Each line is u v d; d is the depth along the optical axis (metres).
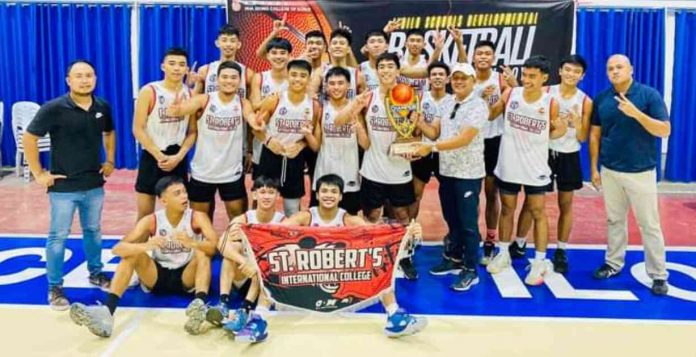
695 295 3.91
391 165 4.06
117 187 7.23
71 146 3.60
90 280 3.98
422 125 4.00
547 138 4.03
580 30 7.85
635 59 7.96
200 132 4.09
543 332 3.36
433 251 4.93
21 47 8.10
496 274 4.31
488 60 4.52
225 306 3.38
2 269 4.30
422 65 4.88
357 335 3.32
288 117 4.06
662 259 3.91
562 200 4.39
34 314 3.54
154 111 3.95
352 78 4.47
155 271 3.68
